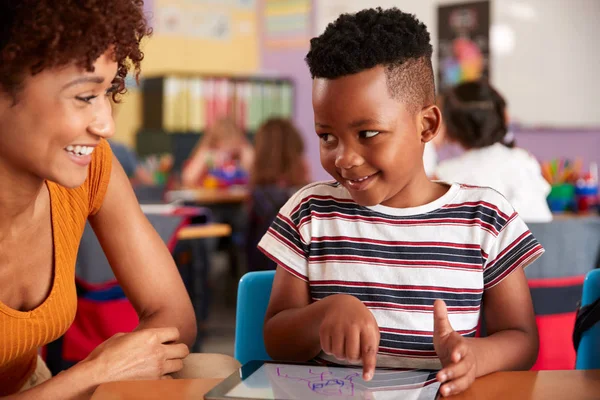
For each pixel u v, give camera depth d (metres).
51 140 0.85
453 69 5.27
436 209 1.11
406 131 0.98
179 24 5.97
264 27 6.21
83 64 0.82
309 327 0.96
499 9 5.06
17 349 1.01
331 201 1.14
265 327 1.10
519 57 5.04
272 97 5.92
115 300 2.14
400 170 0.98
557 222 1.94
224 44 6.21
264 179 3.47
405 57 0.97
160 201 3.26
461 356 0.80
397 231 1.10
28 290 1.03
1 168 0.91
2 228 0.98
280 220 1.17
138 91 5.86
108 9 0.84
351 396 0.74
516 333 1.03
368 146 0.96
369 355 0.83
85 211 1.14
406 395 0.75
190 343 1.23
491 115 2.52
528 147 5.10
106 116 0.88
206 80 5.65
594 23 4.78
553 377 0.84
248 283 1.29
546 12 4.93
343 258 1.11
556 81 4.93
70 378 0.96
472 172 2.51
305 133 5.97
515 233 1.09
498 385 0.81
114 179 1.20
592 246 1.99
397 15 1.02
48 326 1.04
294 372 0.82
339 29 0.99
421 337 1.07
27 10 0.80
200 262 3.12
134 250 1.21
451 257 1.09
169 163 5.46
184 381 0.83
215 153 5.58
